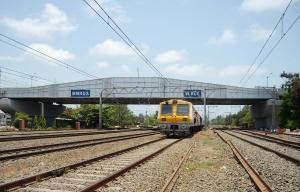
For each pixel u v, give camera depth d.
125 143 27.19
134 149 21.94
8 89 75.69
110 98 74.00
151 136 39.16
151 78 71.88
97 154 19.20
